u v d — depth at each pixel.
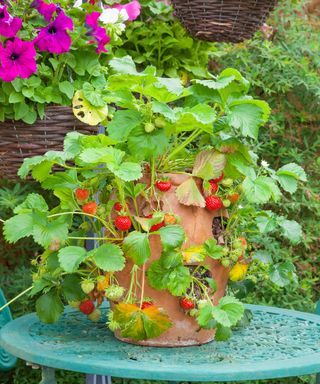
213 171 1.34
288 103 2.85
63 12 1.60
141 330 1.27
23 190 2.49
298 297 2.65
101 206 1.37
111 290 1.27
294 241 1.49
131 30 2.33
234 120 1.32
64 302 2.07
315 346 1.33
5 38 1.61
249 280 1.59
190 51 2.41
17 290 2.50
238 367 1.11
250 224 1.54
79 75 1.70
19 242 2.60
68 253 1.27
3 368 1.74
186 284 1.29
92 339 1.38
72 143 1.35
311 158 2.89
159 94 1.29
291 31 2.93
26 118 1.63
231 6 1.96
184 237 1.26
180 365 1.13
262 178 1.38
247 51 2.85
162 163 1.38
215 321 1.30
